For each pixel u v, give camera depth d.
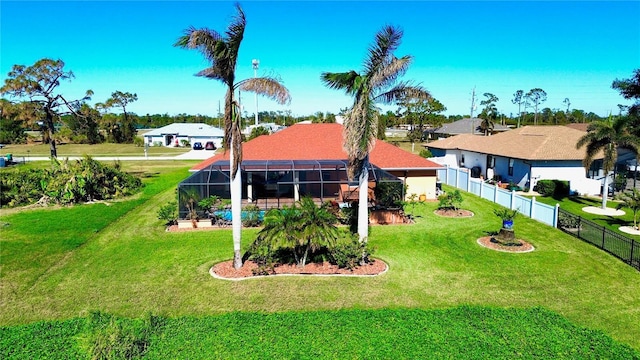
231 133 15.62
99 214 26.22
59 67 40.41
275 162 28.39
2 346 10.56
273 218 16.83
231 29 14.66
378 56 16.59
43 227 22.91
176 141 89.94
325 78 16.44
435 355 10.00
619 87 35.75
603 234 19.17
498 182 37.50
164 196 32.97
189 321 11.73
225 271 16.41
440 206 27.56
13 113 39.75
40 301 13.99
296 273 16.22
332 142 33.19
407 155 31.77
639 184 35.34
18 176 31.39
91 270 16.67
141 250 19.12
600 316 13.01
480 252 18.94
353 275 16.06
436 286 15.20
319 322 11.68
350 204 25.44
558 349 10.34
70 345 10.61
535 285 15.31
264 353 10.00
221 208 24.03
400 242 20.45
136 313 13.15
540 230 22.56
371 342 10.55
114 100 44.84
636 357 10.10
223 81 15.53
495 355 10.02
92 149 81.88
